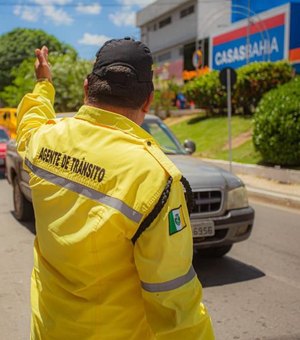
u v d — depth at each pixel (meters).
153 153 1.57
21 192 7.91
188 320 1.52
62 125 1.75
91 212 1.54
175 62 37.34
